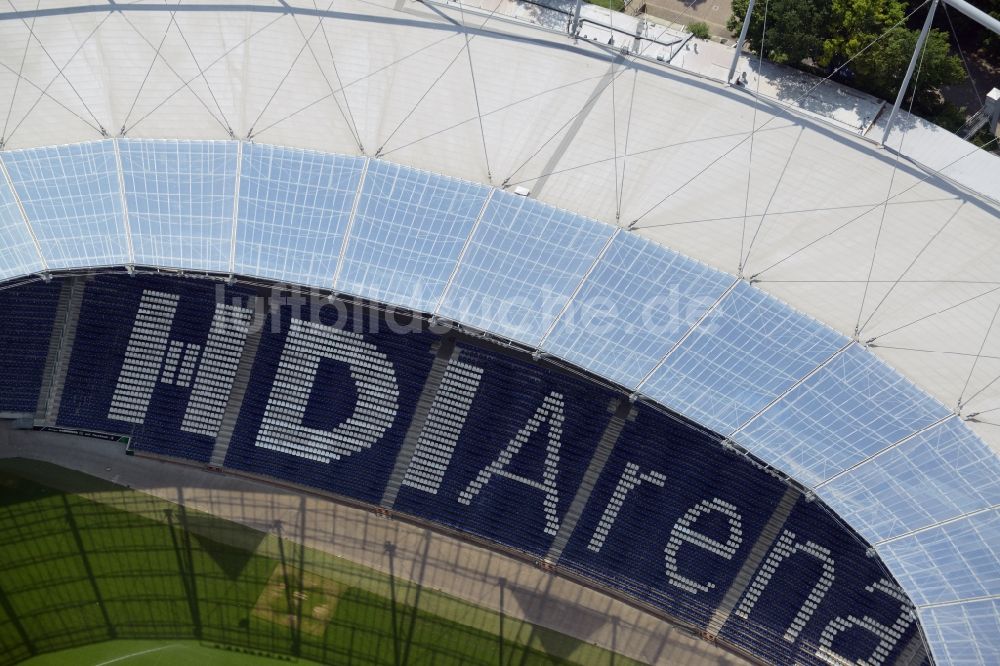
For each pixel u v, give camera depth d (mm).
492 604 52312
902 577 38188
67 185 41500
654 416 51906
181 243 40781
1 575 51719
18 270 40375
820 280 42469
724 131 45344
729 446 39156
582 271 40844
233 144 42000
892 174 44969
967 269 43344
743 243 42875
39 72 44875
